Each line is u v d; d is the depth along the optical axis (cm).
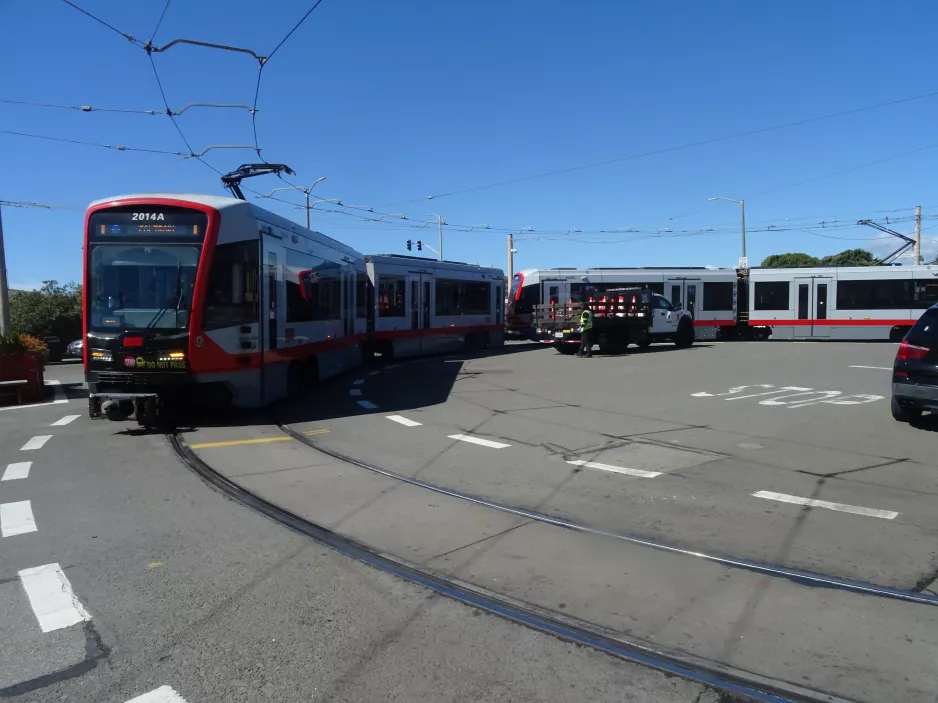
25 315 3428
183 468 778
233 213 1050
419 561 499
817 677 343
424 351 2284
